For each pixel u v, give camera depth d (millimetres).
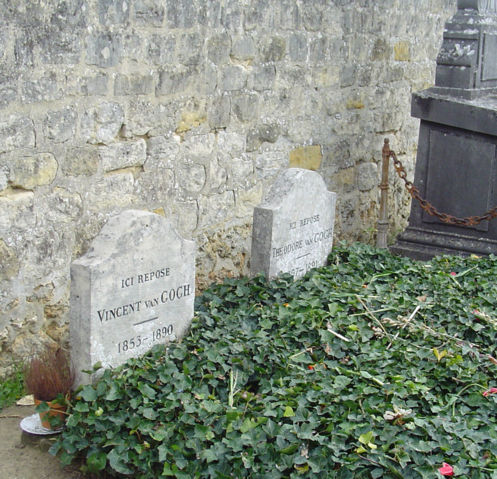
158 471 3758
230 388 4145
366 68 7426
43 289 4820
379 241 7004
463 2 6598
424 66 8477
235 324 4820
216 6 5730
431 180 6863
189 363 4320
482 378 4359
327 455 3619
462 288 5625
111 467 3848
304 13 6547
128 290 4281
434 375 4363
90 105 4938
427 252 6855
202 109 5785
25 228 4648
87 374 4164
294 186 5559
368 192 7777
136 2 5125
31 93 4551
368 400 3990
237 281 5430
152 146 5445
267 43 6242
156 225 4375
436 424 3803
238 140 6168
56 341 4969
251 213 6449
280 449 3641
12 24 4383
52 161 4750
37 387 4062
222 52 5855
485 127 6438
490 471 3553
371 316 5008
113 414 3941
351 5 7059
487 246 6668
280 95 6480
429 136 6785
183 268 4613
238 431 3752
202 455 3637
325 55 6867
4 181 4488
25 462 4031
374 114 7664
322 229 6000
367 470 3553
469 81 6555
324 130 7039
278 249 5500
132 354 4391
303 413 3861
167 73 5441
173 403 3939
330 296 5262
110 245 4156
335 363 4441
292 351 4566
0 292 4562
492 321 5004
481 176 6617
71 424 3900
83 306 4102
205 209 5984
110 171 5168
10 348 4707
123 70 5121
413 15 8078
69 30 4711
